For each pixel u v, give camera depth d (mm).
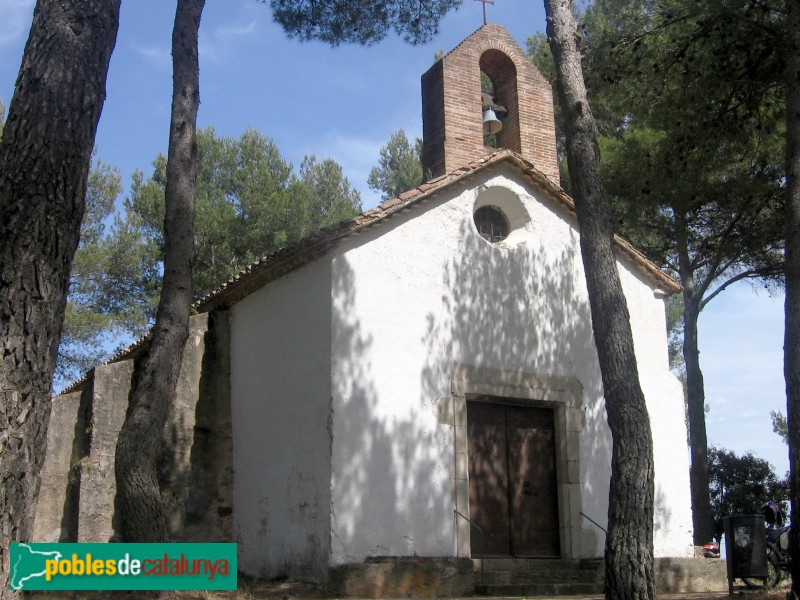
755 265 18328
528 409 13445
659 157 15102
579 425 13539
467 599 10664
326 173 35469
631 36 13250
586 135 10109
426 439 11961
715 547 15523
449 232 13047
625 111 15188
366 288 12039
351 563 10812
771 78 12961
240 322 13789
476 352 12797
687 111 13719
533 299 13633
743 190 16203
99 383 12430
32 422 5516
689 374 18219
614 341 9273
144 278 26781
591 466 13477
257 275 13078
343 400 11430
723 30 12609
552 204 14352
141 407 9906
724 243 17844
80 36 6250
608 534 8688
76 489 12000
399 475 11594
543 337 13570
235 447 13320
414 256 12586
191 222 10891
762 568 10219
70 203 5938
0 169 5852
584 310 14195
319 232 11820
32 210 5738
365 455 11398
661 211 18500
